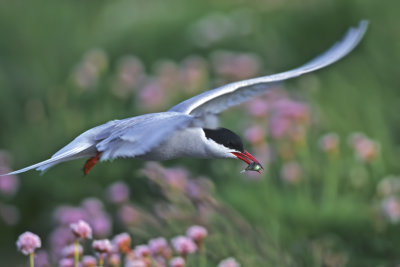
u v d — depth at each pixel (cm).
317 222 1038
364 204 1077
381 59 1525
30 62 1708
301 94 1377
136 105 1371
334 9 1716
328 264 962
